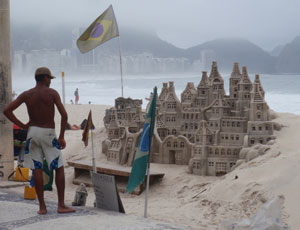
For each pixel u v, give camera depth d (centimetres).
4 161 1123
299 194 831
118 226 623
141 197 1098
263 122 1206
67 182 1316
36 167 691
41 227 620
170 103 1445
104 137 1703
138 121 1398
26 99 684
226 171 1185
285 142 1148
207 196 945
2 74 1129
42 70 693
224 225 663
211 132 1238
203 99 1448
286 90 7300
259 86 1339
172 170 1258
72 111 3297
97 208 786
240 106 1344
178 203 983
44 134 683
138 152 763
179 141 1313
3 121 1122
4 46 1133
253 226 625
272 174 925
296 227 738
